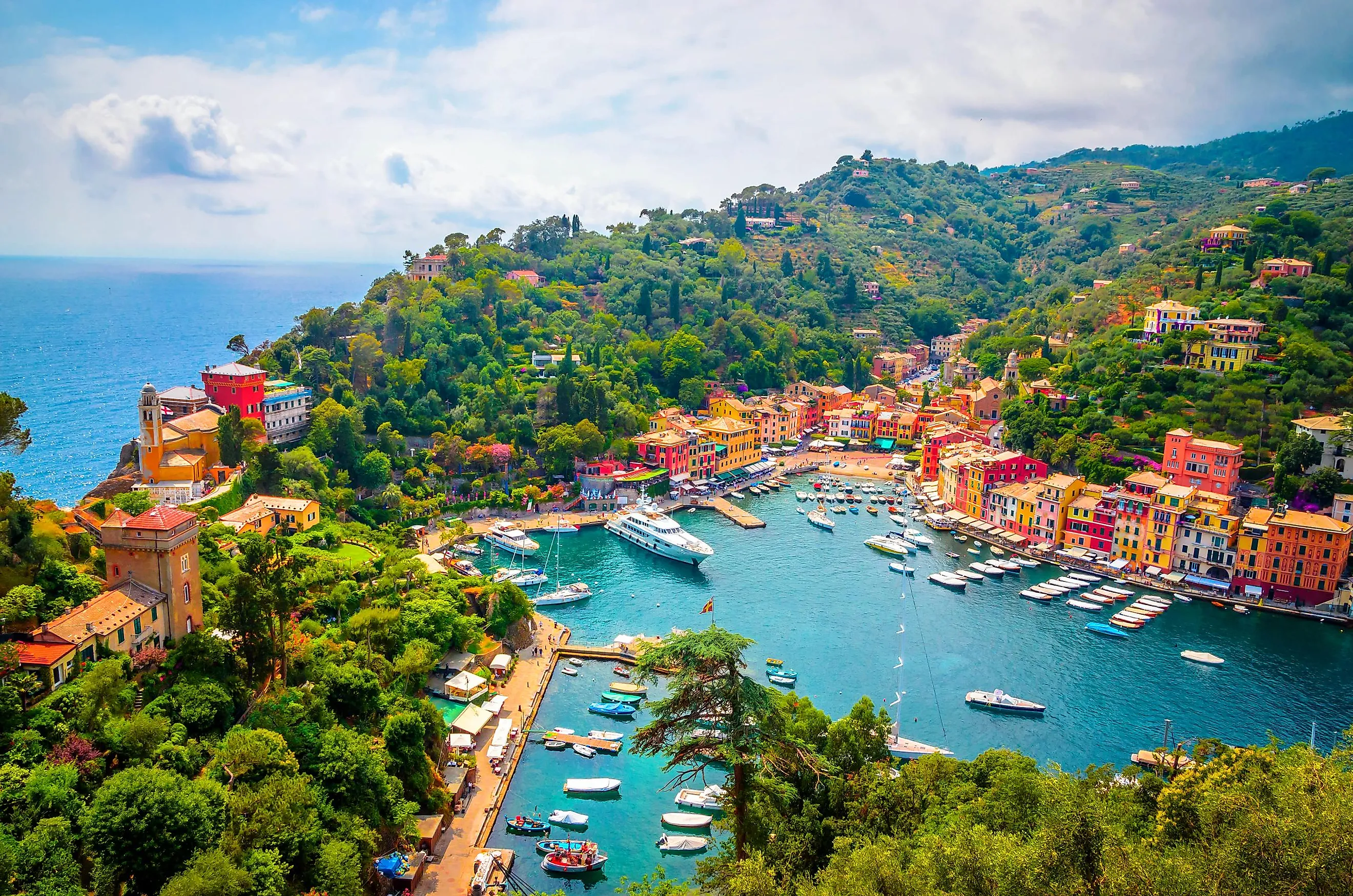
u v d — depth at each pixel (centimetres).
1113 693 15450
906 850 7506
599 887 10425
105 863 7369
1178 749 9969
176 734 9106
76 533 12338
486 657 15650
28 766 7875
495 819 11662
